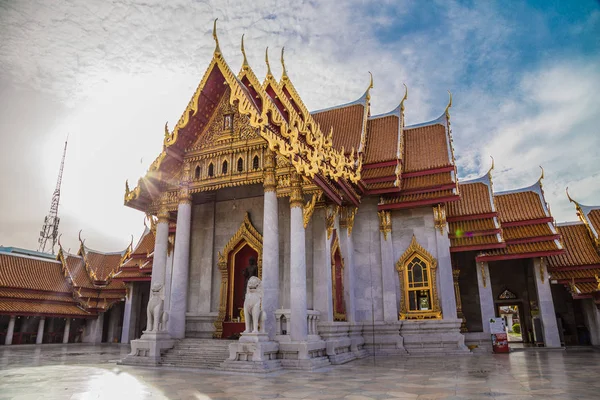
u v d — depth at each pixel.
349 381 14.76
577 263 35.44
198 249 27.08
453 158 31.80
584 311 35.97
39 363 21.69
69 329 48.28
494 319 28.25
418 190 29.31
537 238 33.09
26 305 43.66
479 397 11.42
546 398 11.15
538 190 37.75
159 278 23.58
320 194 21.84
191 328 25.58
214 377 15.95
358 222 29.64
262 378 15.69
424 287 27.94
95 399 11.41
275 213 21.39
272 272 20.34
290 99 27.33
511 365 19.80
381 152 32.91
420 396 11.67
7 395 12.05
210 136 24.44
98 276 51.66
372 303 26.81
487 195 34.47
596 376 15.65
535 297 37.69
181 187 24.16
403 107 36.69
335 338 22.88
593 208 38.69
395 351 26.53
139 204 25.31
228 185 23.17
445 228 28.31
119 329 50.56
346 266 26.52
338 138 33.72
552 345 31.73
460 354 26.05
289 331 20.47
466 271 39.03
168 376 16.28
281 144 20.33
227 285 25.62
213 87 23.77
